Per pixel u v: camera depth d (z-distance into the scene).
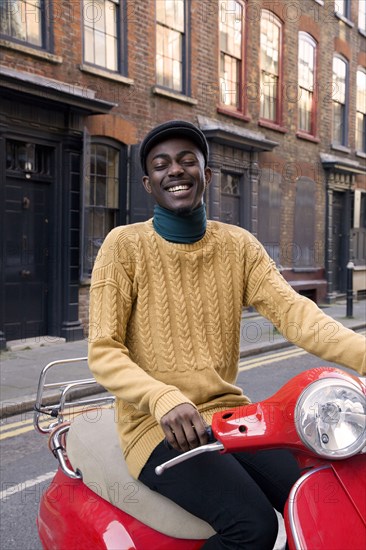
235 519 1.60
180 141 1.87
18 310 8.80
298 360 8.45
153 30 10.17
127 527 1.77
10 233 8.61
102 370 1.71
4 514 3.49
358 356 1.73
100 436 2.07
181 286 1.89
